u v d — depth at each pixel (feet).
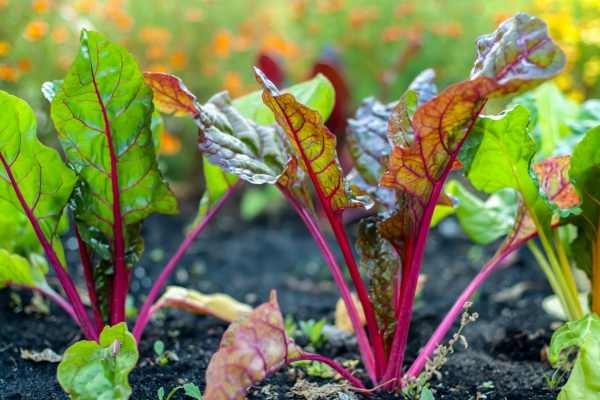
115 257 3.98
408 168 3.66
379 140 4.20
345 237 3.84
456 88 3.47
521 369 4.17
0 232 4.25
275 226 7.83
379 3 8.54
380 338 3.89
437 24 8.07
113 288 4.02
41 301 4.74
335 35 8.45
